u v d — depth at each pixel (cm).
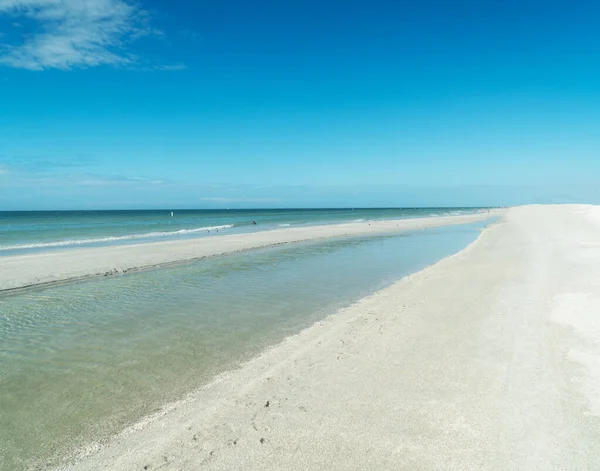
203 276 1583
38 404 596
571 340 705
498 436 443
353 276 1566
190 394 610
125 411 568
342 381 603
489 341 734
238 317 1027
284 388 593
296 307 1115
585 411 483
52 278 1517
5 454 474
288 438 461
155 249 2352
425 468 397
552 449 416
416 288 1247
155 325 970
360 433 462
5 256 2053
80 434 513
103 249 2339
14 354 795
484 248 2172
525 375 586
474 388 556
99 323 989
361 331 845
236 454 436
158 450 457
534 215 6084
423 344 740
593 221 3378
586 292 991
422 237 3228
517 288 1132
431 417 488
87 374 699
